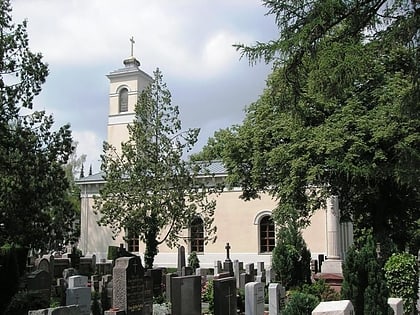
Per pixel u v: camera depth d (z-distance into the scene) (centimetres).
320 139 1869
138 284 1385
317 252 3378
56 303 1588
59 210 1986
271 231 3638
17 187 1797
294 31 814
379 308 996
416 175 1072
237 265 2631
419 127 1723
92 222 4153
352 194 2241
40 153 1859
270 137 2208
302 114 934
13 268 1541
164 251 3803
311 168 1905
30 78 1852
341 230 2669
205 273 2592
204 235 3725
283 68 834
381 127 1778
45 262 2361
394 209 2222
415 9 823
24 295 1562
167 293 1889
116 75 4853
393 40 846
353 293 1023
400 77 1803
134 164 2473
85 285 1611
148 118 2553
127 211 2459
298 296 948
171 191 2508
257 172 2188
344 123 1875
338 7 782
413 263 1404
